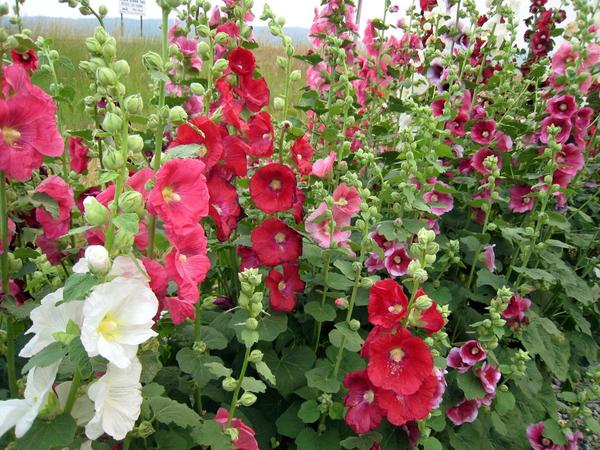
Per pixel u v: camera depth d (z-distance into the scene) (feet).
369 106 5.89
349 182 3.17
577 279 4.97
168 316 2.83
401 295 2.50
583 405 4.24
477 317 4.33
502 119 5.25
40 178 3.46
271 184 3.13
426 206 3.57
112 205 1.78
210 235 3.56
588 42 5.51
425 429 3.01
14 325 2.96
